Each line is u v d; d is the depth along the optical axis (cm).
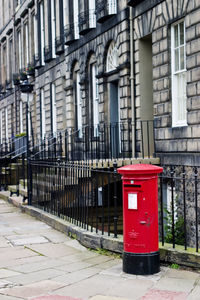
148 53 1369
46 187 1172
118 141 1502
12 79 3141
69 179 1075
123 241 664
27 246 807
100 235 773
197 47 1048
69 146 1898
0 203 1423
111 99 1576
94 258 718
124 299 527
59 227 944
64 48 2038
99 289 565
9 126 3262
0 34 3522
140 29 1334
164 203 1159
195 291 547
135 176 614
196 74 1053
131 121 1388
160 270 634
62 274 632
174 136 1146
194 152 1061
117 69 1464
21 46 2931
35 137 2530
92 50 1700
